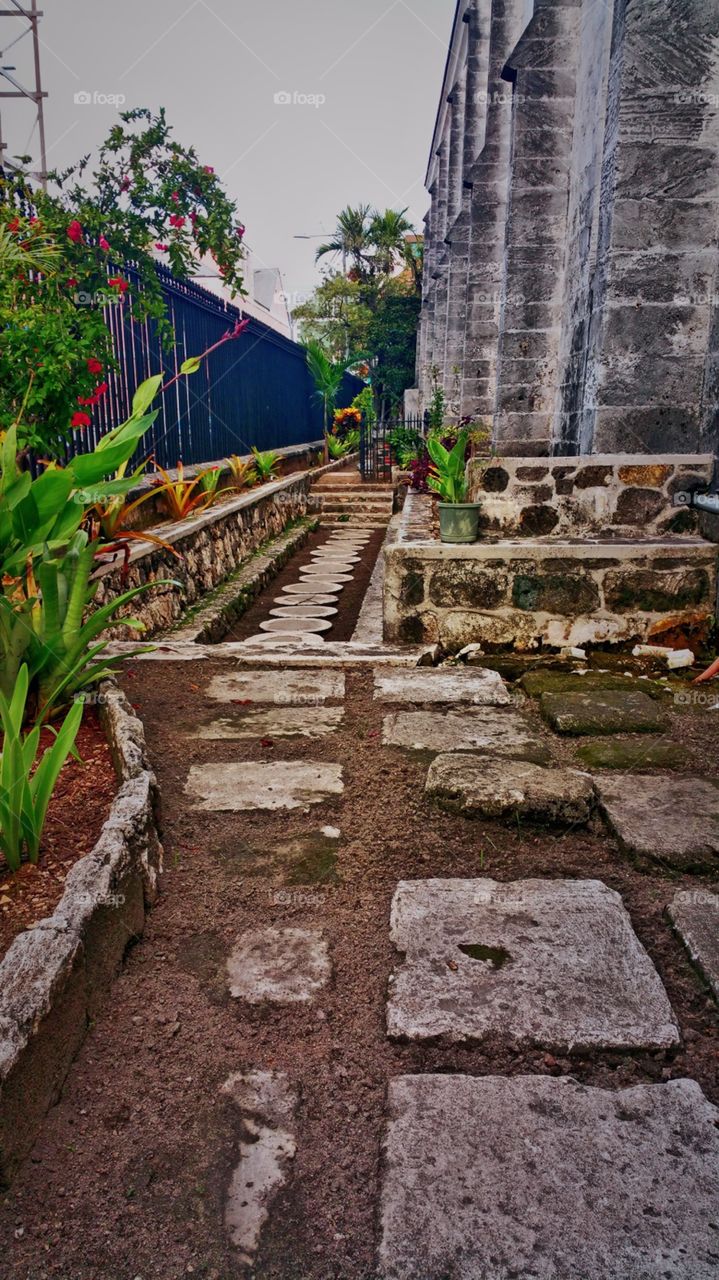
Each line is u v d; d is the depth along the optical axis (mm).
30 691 3562
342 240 28062
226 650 4934
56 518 3617
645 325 5770
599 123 7078
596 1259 1389
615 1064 1850
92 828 2664
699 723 3969
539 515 5570
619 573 5176
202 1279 1391
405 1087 1772
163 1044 1912
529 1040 1898
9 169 6270
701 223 5609
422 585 5242
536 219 8492
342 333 29219
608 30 6781
